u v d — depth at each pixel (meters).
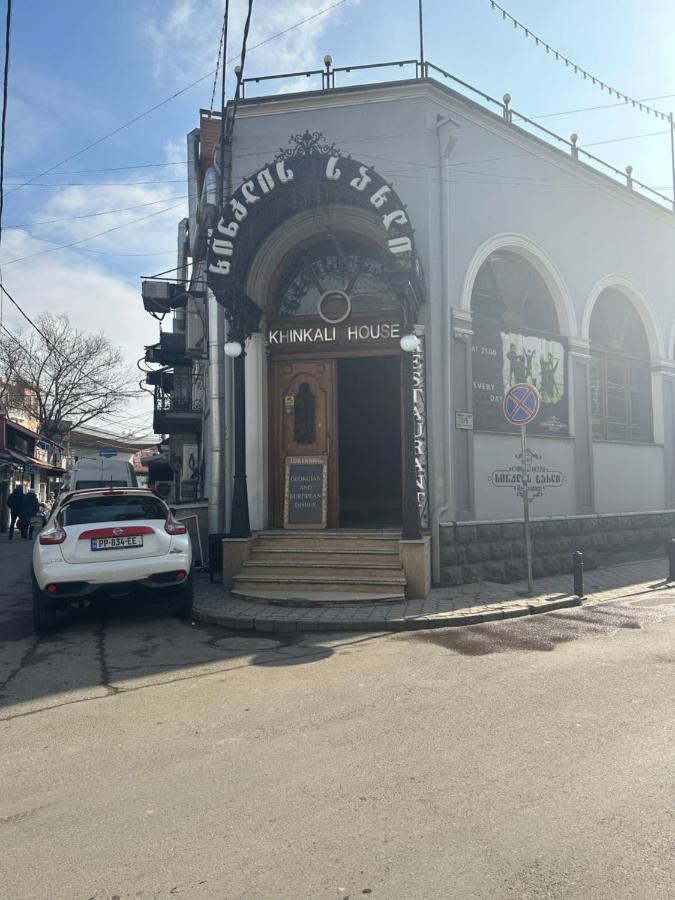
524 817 3.42
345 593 9.68
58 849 3.28
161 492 12.72
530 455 12.59
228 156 12.07
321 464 11.69
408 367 10.26
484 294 12.46
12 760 4.46
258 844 3.25
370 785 3.87
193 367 21.70
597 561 13.30
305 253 12.04
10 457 27.94
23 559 17.16
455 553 10.88
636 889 2.79
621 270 14.84
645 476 15.09
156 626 8.69
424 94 11.28
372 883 2.89
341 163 9.88
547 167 13.32
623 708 5.06
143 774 4.16
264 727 4.93
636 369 15.54
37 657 7.23
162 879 2.98
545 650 6.99
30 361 34.66
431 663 6.59
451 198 11.59
